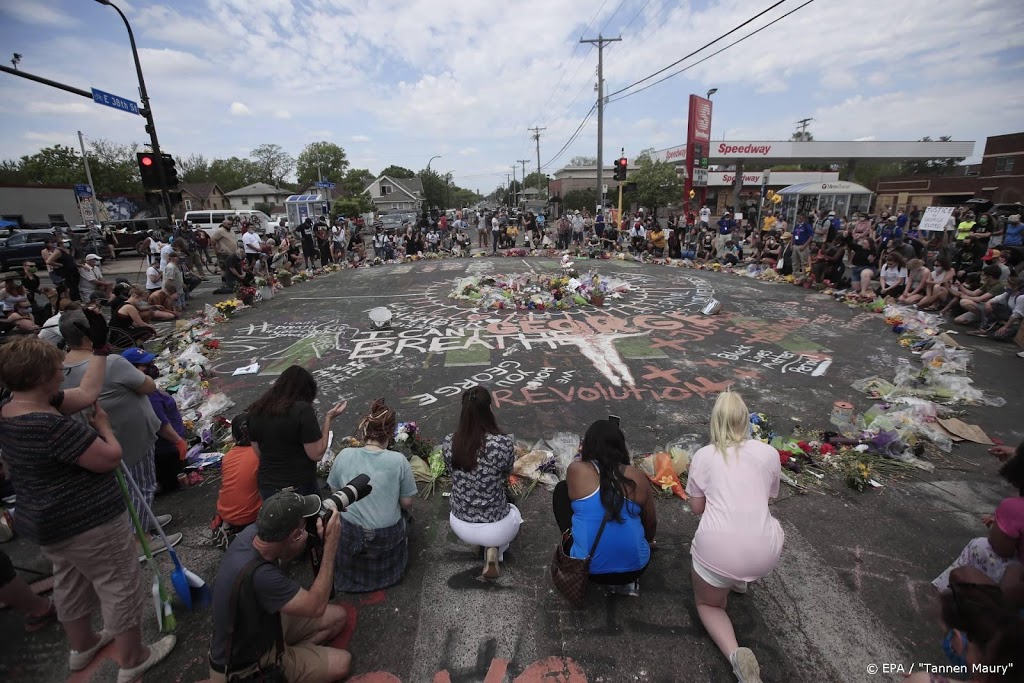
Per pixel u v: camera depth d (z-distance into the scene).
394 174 108.75
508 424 5.46
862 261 11.66
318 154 96.50
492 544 3.17
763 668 2.64
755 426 5.00
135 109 12.75
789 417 5.54
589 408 5.84
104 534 2.44
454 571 3.36
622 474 2.79
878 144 34.53
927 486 4.21
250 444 3.60
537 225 24.70
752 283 13.30
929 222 13.95
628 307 10.61
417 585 3.25
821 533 3.66
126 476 3.03
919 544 3.54
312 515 2.28
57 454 2.26
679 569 3.35
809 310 10.16
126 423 3.46
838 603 3.05
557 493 3.26
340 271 17.41
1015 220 12.33
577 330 8.92
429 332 9.02
